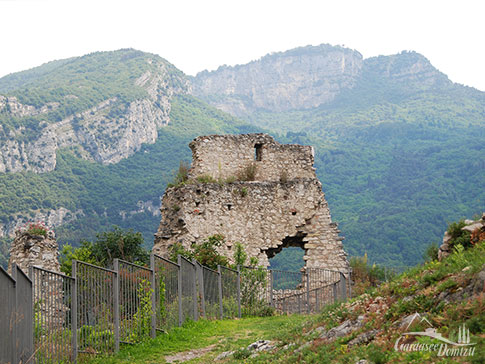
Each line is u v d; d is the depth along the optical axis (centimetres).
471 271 1030
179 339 1521
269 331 1636
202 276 1889
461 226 1577
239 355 1265
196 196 2806
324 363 977
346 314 1214
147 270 1518
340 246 2944
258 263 2861
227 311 2075
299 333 1290
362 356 931
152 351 1377
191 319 1764
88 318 1286
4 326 944
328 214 2991
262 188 2950
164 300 1591
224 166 3098
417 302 1051
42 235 2102
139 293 1477
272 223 2933
